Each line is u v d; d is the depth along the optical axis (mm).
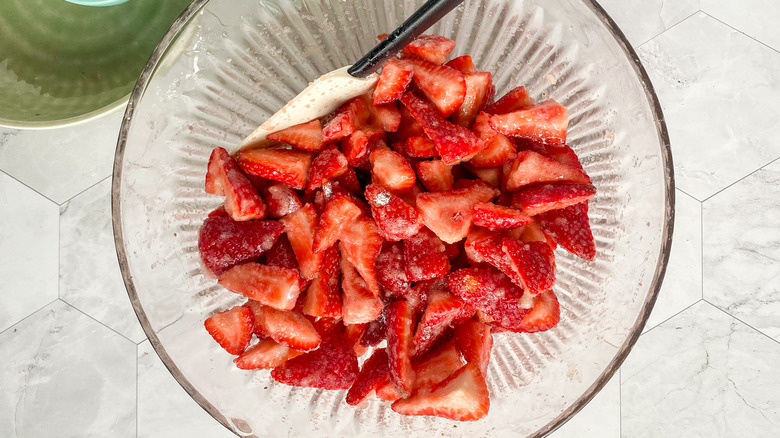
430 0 312
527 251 370
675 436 491
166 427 485
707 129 491
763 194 491
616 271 403
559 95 412
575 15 391
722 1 489
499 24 413
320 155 387
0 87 437
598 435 490
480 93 390
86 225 485
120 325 486
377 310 385
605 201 405
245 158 390
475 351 389
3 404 482
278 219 394
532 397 409
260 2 407
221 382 409
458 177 400
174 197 410
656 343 492
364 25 427
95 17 443
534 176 377
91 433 483
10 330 483
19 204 483
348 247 385
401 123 398
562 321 408
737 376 492
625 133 400
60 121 423
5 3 437
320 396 413
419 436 417
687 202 493
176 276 407
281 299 378
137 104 386
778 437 489
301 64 427
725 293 493
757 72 488
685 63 489
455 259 397
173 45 386
